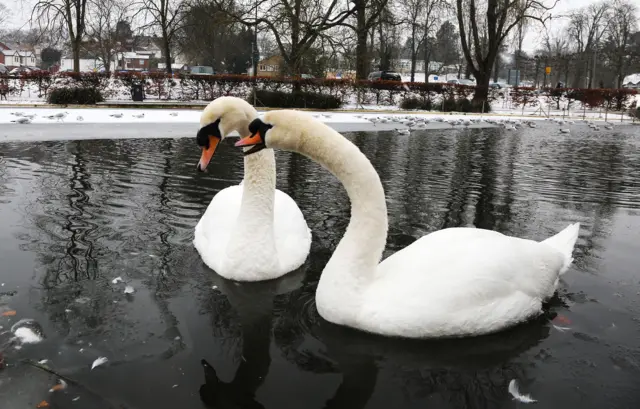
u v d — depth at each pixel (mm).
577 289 4941
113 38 56750
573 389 3418
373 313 3859
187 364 3588
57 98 26844
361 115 27375
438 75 79562
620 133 22969
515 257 4121
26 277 4910
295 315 4289
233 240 4961
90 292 4629
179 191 8477
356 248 3936
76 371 3471
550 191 9477
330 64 32656
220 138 4738
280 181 9602
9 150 12539
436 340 3859
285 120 3857
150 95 33062
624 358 3764
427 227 6961
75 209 7219
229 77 31656
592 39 78000
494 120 26578
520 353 3791
